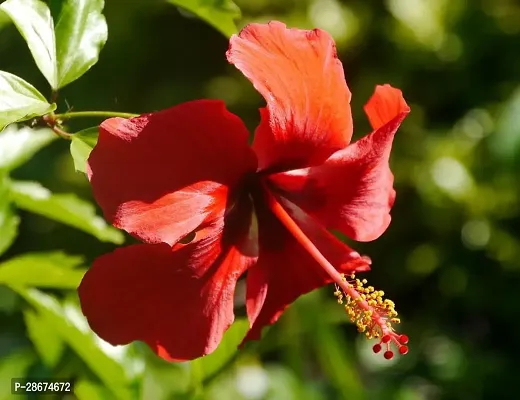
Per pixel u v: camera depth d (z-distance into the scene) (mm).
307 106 593
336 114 600
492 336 1299
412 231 1289
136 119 558
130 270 570
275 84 581
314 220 621
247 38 574
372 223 618
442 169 1236
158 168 561
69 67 602
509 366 1220
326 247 620
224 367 677
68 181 1285
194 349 581
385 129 605
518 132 1215
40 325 679
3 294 747
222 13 641
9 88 578
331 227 620
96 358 662
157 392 739
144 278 572
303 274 617
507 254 1231
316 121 598
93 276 567
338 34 1274
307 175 617
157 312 575
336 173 613
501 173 1225
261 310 617
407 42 1285
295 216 621
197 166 571
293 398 872
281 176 616
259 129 596
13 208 664
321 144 605
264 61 576
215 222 585
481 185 1235
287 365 930
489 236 1234
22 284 660
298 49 580
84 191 1283
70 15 604
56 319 659
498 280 1257
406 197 1282
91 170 552
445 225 1256
